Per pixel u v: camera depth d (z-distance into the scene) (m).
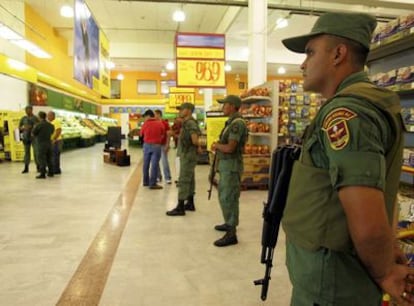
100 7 11.96
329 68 0.99
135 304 2.38
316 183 0.93
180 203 4.67
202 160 10.70
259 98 6.53
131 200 5.59
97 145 19.84
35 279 2.75
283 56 15.89
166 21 13.52
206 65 8.12
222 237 3.71
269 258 1.30
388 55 2.54
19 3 11.57
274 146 6.44
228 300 2.43
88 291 2.55
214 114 6.54
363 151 0.81
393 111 0.90
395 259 1.04
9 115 10.44
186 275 2.83
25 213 4.73
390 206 0.92
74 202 5.41
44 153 7.63
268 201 1.24
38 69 13.08
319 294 0.94
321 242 0.92
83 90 19.75
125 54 16.94
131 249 3.40
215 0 9.64
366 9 10.02
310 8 9.63
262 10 7.85
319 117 0.95
